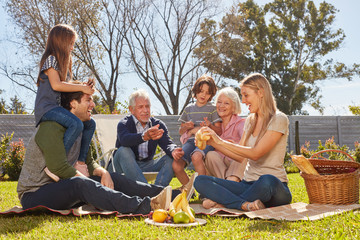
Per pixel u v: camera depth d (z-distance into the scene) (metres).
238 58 23.39
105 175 2.97
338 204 2.93
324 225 2.16
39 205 2.67
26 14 17.14
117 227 2.23
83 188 2.62
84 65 18.95
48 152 2.66
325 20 26.89
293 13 26.92
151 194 2.95
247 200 2.86
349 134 13.70
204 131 2.88
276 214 2.56
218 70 22.38
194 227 2.23
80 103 2.99
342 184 2.92
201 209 2.96
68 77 3.24
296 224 2.24
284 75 27.17
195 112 4.23
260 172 2.98
